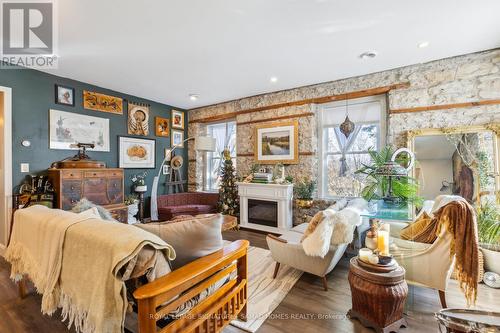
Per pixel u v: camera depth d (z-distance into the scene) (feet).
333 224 7.05
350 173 12.87
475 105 9.50
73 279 4.39
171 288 3.76
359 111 12.58
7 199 10.13
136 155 15.57
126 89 14.12
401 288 5.59
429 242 6.65
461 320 3.90
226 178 16.15
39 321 5.95
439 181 9.84
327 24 7.60
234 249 5.44
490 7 6.73
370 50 9.34
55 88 11.75
